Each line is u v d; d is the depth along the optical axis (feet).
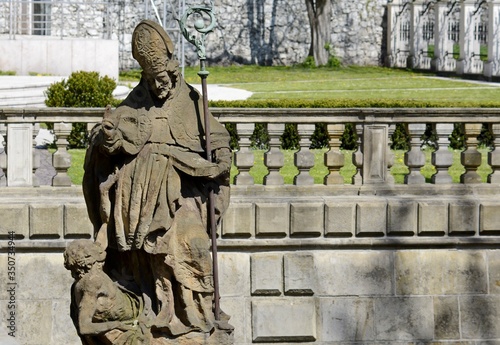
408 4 157.69
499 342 50.29
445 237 49.67
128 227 32.65
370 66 160.25
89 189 33.65
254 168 57.21
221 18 158.30
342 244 49.16
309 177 50.06
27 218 47.80
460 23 135.85
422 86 114.11
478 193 50.60
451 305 49.96
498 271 50.08
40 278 48.21
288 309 49.14
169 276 32.89
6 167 49.08
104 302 31.89
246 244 48.60
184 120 33.24
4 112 48.73
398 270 49.55
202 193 33.50
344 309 49.39
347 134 63.57
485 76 128.57
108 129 32.01
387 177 50.44
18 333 48.16
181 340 32.81
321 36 156.56
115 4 145.79
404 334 49.78
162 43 32.40
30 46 119.96
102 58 121.29
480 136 69.05
